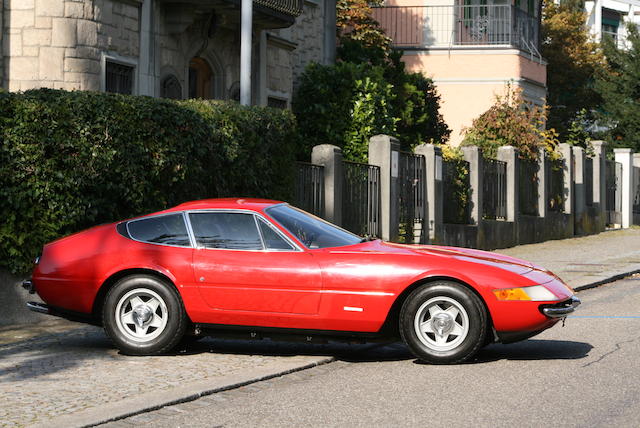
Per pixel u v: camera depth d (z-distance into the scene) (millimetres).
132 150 13086
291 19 24406
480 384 9008
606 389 8711
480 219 24875
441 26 39375
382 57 32156
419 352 10023
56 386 8742
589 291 17359
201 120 14219
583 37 49562
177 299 10328
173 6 21500
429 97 33312
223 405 8156
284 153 16750
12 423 7336
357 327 10039
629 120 47906
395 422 7523
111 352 10648
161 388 8672
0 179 12148
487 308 9961
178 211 10578
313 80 25516
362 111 25141
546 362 10164
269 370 9570
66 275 10547
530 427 7324
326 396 8516
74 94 12625
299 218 10688
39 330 12156
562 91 49438
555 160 30875
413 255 10086
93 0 18906
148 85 20922
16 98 12234
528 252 25016
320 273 10047
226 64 24422
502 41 38938
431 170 22500
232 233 10375
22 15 18375
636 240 30203
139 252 10406
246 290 10172
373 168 20109
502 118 28656
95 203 12820
